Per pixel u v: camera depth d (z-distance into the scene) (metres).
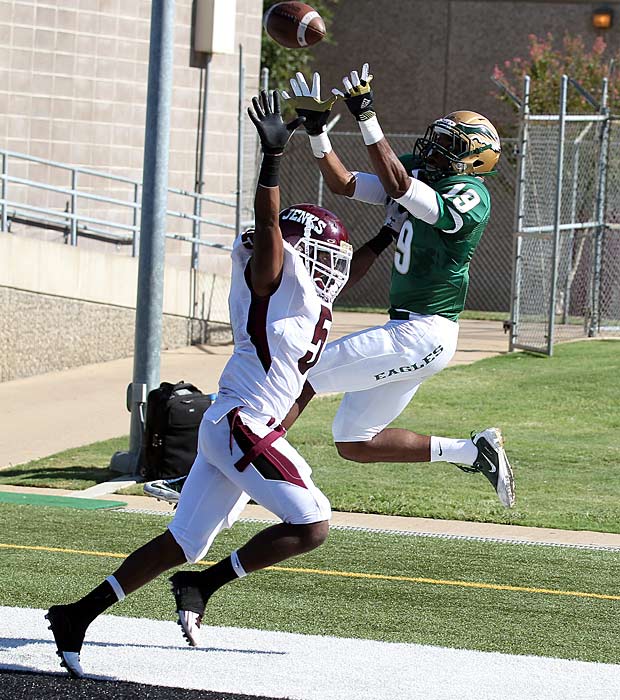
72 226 54.38
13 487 33.78
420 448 22.97
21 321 50.56
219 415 17.77
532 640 21.08
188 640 17.89
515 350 57.44
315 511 17.69
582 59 75.69
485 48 80.50
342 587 24.36
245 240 18.20
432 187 21.73
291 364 17.84
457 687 18.11
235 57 62.84
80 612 17.92
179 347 59.09
